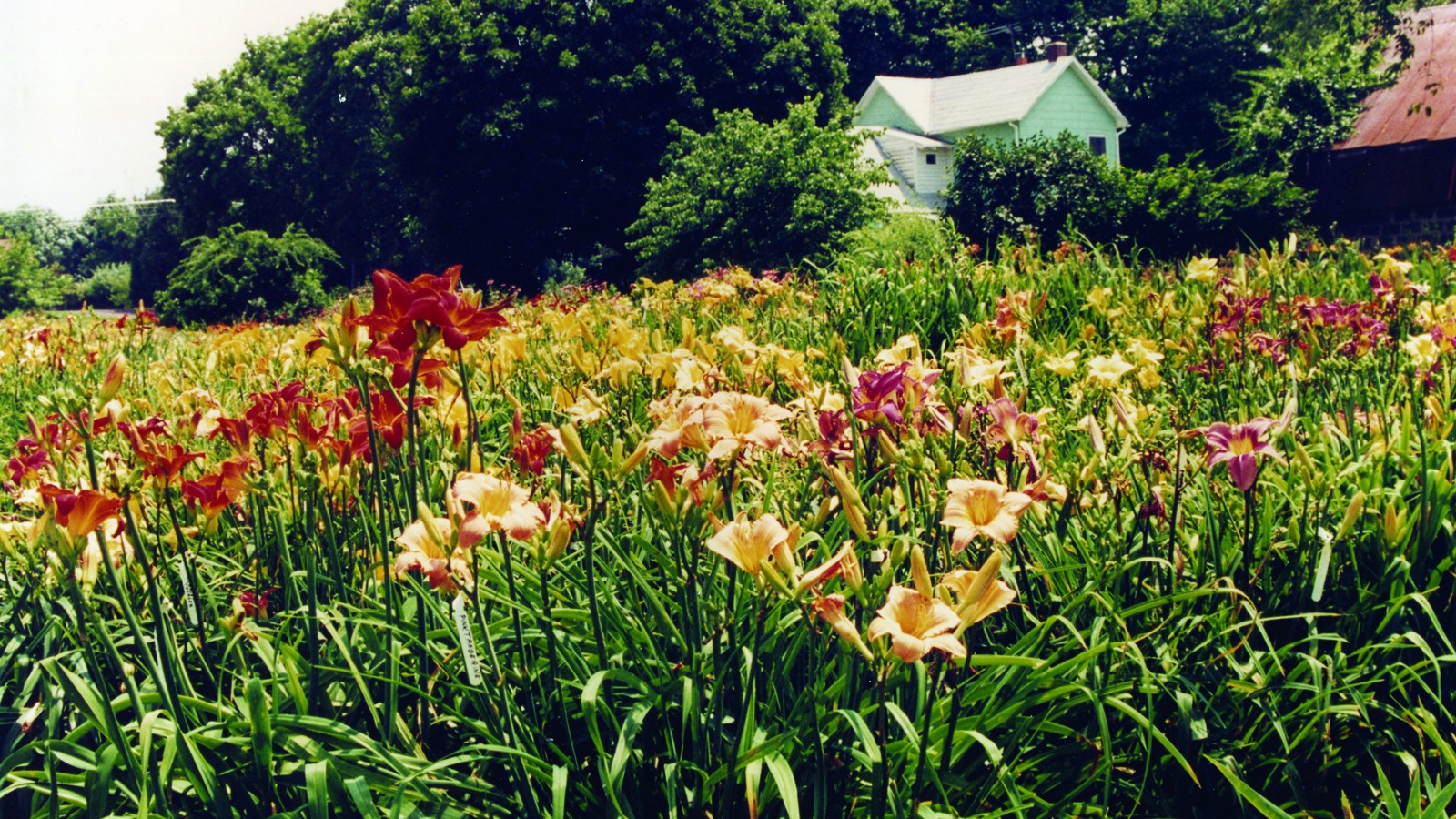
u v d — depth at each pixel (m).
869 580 2.01
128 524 1.98
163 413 3.87
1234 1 46.19
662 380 3.12
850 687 1.93
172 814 1.89
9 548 2.36
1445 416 2.92
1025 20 53.75
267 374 4.57
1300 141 25.41
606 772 1.83
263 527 2.89
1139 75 48.94
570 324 3.59
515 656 2.27
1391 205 24.56
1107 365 3.30
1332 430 3.01
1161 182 21.42
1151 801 2.22
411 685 2.17
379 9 47.84
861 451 2.43
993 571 1.51
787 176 19.34
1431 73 25.78
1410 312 4.77
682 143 23.47
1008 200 26.11
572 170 32.16
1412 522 2.37
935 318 6.17
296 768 1.87
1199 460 2.81
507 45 32.28
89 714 1.80
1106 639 2.29
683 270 21.25
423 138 33.31
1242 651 2.46
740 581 2.21
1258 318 4.59
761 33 32.78
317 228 53.09
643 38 31.77
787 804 1.62
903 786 1.89
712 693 2.06
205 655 2.49
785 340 5.96
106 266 105.31
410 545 1.85
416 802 1.87
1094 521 2.75
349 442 2.49
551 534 1.93
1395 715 2.18
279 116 50.97
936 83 43.72
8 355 6.78
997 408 2.32
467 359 2.75
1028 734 2.16
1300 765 2.28
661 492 1.92
